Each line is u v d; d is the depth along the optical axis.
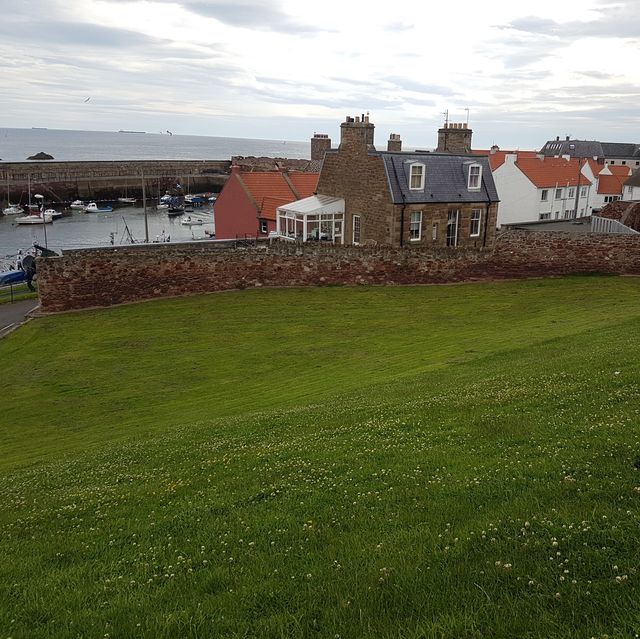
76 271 27.75
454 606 5.00
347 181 37.50
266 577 6.06
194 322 25.70
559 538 5.86
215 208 51.41
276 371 19.38
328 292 30.64
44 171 101.88
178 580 6.21
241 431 12.38
